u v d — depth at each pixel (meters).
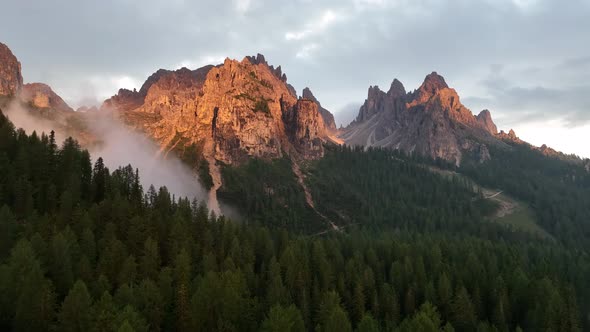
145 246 102.12
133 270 92.19
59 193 129.38
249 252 128.25
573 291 126.56
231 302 89.50
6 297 73.94
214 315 88.44
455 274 134.62
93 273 91.25
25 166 128.12
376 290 122.31
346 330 86.31
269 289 105.81
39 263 80.50
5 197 118.56
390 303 114.06
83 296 72.06
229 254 124.38
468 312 109.94
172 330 85.19
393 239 175.00
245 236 143.88
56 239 87.38
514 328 116.38
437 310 117.56
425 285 123.88
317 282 117.94
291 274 116.69
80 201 127.94
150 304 81.75
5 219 95.38
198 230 137.12
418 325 88.38
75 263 90.12
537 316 108.69
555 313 106.06
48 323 71.38
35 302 71.19
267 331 82.62
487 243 186.50
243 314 91.75
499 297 118.00
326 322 91.56
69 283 83.62
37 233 88.12
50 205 122.31
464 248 167.62
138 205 134.12
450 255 159.88
